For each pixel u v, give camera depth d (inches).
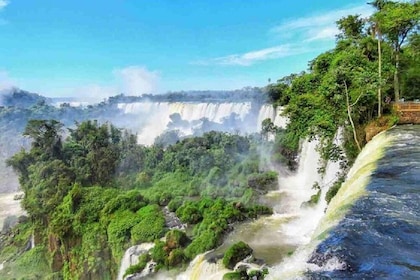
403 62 1365.7
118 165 2277.3
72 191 1756.9
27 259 1818.4
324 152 1200.2
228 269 987.3
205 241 1147.9
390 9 1214.3
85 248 1561.3
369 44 1246.9
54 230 1652.3
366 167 705.0
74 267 1578.5
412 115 1085.1
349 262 366.9
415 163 681.0
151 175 2180.1
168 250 1197.7
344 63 1136.8
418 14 1132.5
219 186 1769.2
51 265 1723.7
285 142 1921.8
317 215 1259.2
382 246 391.5
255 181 1679.4
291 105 1273.4
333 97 1107.3
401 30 1208.2
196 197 1753.2
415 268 350.3
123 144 2439.7
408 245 392.8
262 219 1349.7
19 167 2324.1
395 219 451.2
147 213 1523.1
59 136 2422.5
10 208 2628.0
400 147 808.9
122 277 1258.6
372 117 1147.9
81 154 2381.9
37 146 2381.9
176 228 1416.1
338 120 1128.8
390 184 582.9
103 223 1594.5
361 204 508.1
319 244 408.8
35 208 1911.9
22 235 2098.9
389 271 347.6
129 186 2130.9
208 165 1980.8
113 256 1486.2
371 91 1058.7
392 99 1352.1
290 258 429.4
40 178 2095.2
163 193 1787.6
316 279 347.6
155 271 1151.0
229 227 1259.8
